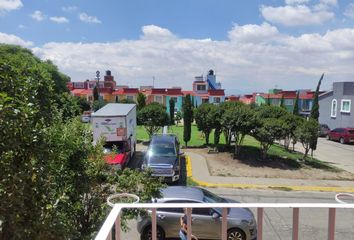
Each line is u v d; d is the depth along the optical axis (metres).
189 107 28.30
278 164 21.45
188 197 9.80
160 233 9.58
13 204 3.54
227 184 17.34
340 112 41.66
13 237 3.57
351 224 11.40
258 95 70.44
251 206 3.06
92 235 6.96
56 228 4.11
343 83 41.12
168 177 16.62
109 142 19.81
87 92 71.56
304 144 23.06
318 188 17.00
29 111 3.69
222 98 69.62
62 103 7.50
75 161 7.11
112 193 8.04
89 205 7.61
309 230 11.17
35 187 3.88
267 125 21.14
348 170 21.27
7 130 3.39
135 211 7.55
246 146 26.69
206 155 24.08
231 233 9.46
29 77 3.95
